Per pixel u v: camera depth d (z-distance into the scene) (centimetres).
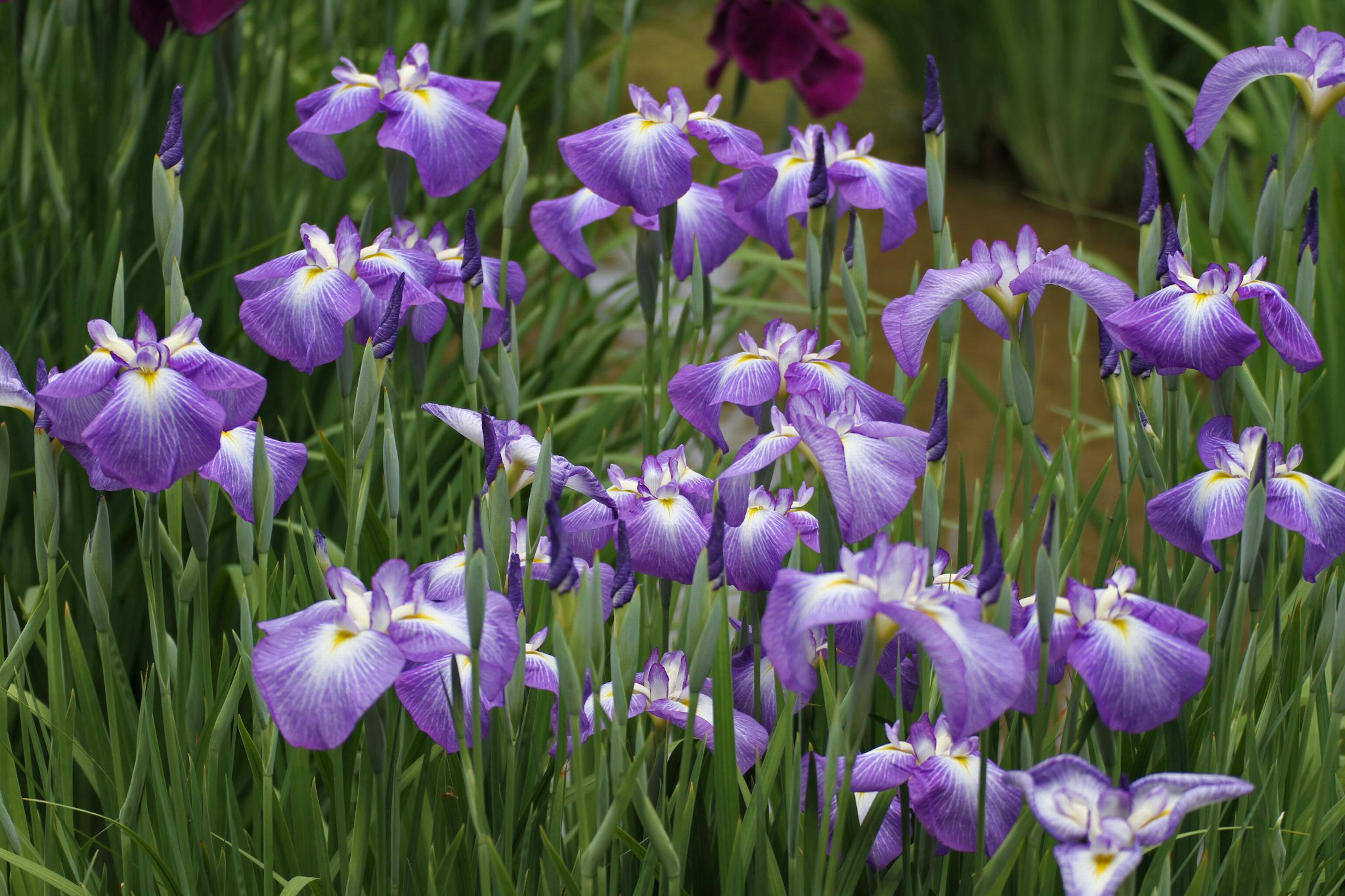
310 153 389
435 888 346
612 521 349
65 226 421
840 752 339
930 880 346
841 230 400
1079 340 373
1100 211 1154
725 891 345
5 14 487
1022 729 346
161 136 448
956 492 630
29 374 416
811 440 340
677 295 509
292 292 360
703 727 346
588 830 335
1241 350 348
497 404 378
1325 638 351
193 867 353
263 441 347
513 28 651
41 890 354
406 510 376
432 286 372
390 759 344
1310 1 522
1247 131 596
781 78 484
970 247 1038
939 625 327
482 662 335
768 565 348
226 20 418
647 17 1511
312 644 331
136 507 356
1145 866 352
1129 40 1087
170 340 345
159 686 366
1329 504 347
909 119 1333
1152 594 364
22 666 355
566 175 522
